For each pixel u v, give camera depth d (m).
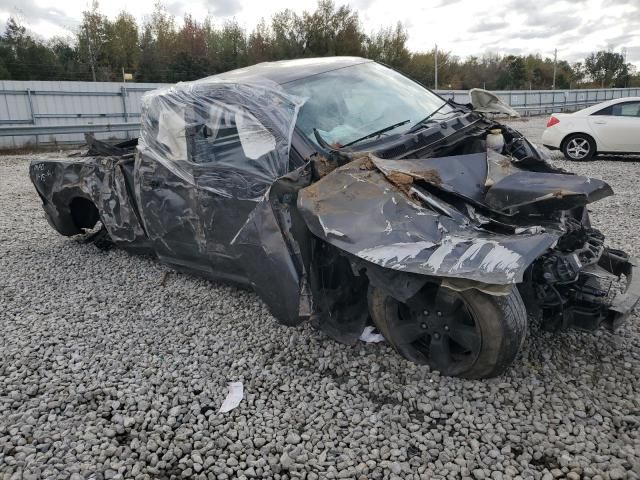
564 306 3.10
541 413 2.78
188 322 4.10
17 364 3.58
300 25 40.00
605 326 3.07
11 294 4.83
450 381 3.06
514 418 2.75
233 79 4.05
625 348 3.32
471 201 2.93
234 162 3.70
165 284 4.85
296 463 2.56
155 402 3.08
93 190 5.21
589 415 2.75
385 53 43.94
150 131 4.33
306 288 3.08
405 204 2.86
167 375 3.37
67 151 15.75
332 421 2.84
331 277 3.33
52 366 3.55
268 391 3.15
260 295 3.25
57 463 2.65
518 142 4.17
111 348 3.77
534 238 2.57
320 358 3.40
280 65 4.46
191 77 37.12
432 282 2.82
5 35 33.62
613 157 11.82
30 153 15.34
